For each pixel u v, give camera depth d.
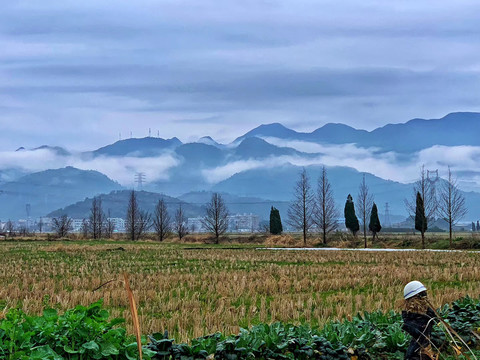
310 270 38.78
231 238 103.88
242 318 20.00
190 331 17.50
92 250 67.06
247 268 42.94
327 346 13.46
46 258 54.41
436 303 21.66
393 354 13.93
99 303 10.43
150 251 65.31
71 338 9.77
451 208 73.25
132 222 108.19
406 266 43.09
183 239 98.38
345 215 91.69
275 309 21.23
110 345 9.82
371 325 15.44
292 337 13.70
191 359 12.05
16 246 76.88
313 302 23.39
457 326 15.88
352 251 65.12
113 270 41.34
